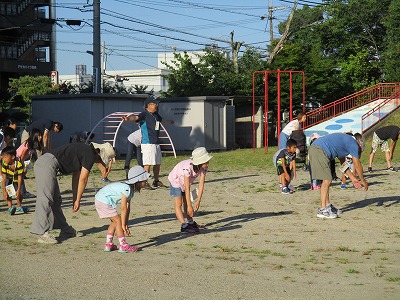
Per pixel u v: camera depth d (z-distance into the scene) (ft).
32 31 165.48
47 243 33.78
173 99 106.22
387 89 124.06
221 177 64.90
